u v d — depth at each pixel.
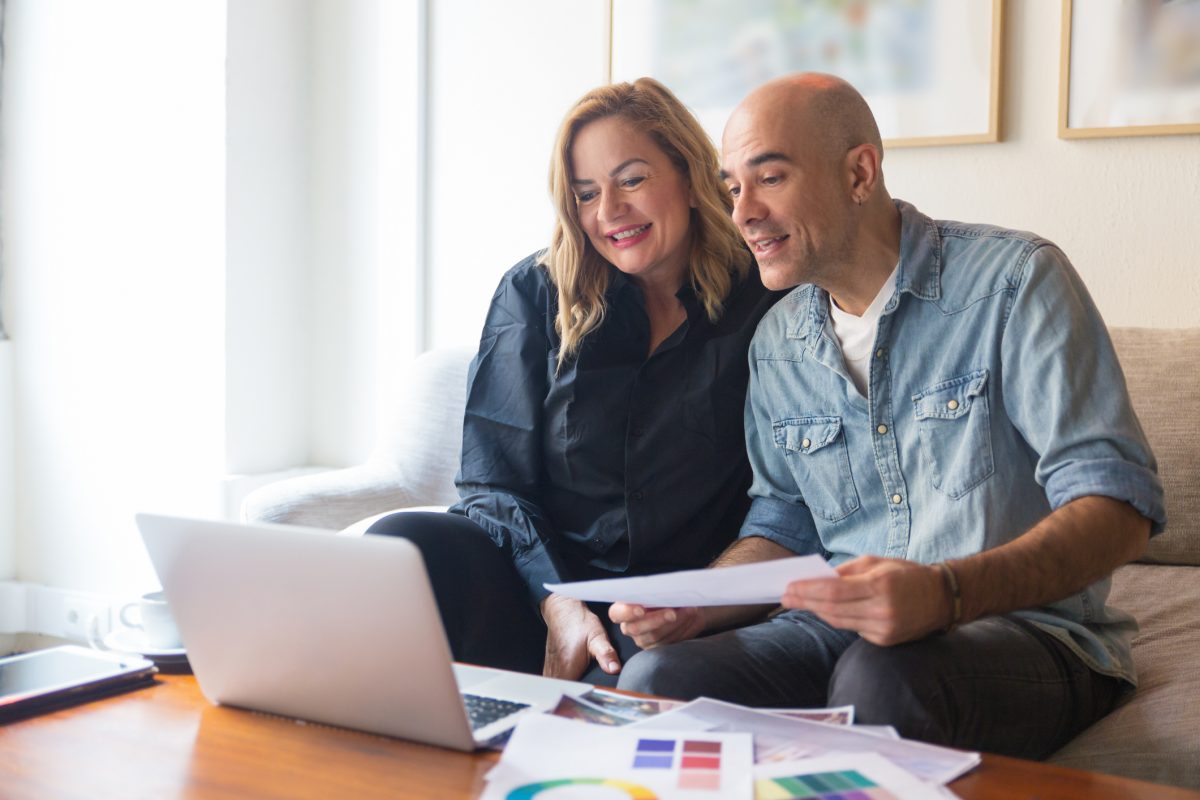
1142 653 1.54
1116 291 2.15
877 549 1.50
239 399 2.91
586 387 1.80
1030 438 1.35
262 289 2.95
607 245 1.78
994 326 1.39
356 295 2.97
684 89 2.50
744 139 1.46
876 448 1.49
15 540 3.23
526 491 1.84
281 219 2.98
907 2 2.27
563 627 1.64
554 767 0.97
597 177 1.75
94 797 0.95
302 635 1.08
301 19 2.98
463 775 0.99
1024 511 1.39
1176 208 2.09
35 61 3.12
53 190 3.12
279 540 1.06
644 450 1.77
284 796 0.95
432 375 2.38
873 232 1.49
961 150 2.26
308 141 3.01
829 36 2.35
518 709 1.14
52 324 3.14
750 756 0.98
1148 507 1.25
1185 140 2.07
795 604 1.16
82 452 3.12
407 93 2.83
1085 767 1.26
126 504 3.05
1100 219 2.15
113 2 2.98
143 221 2.97
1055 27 2.15
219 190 2.84
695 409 1.76
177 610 1.16
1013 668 1.25
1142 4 2.07
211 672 1.18
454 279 2.85
